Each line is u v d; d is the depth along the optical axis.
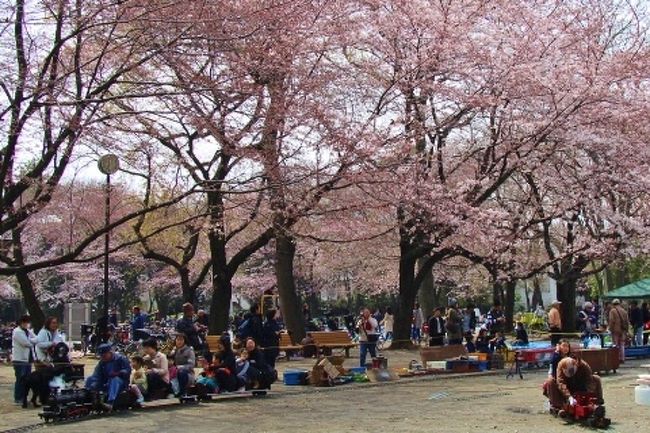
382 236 27.22
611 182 25.36
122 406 13.45
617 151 24.14
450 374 19.64
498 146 24.27
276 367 21.20
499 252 24.78
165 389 14.36
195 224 22.69
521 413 12.98
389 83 21.05
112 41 14.09
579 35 23.58
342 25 18.34
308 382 17.67
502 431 11.14
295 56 17.36
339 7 18.05
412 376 19.19
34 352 15.09
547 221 27.30
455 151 26.80
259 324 17.66
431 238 24.48
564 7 23.88
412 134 20.39
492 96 22.22
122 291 53.28
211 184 16.83
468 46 21.62
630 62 23.20
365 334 20.67
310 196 18.69
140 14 13.54
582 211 27.70
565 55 23.59
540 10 24.52
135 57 15.05
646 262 40.38
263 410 13.59
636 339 27.64
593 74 22.41
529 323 43.50
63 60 15.20
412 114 21.62
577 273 29.78
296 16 16.20
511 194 34.28
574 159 25.28
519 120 22.84
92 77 14.05
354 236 25.91
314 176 18.48
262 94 16.41
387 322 33.53
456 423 11.91
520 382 17.94
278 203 19.33
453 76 23.00
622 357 22.48
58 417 12.52
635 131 23.95
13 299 52.38
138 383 13.99
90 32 14.27
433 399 14.95
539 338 36.44
